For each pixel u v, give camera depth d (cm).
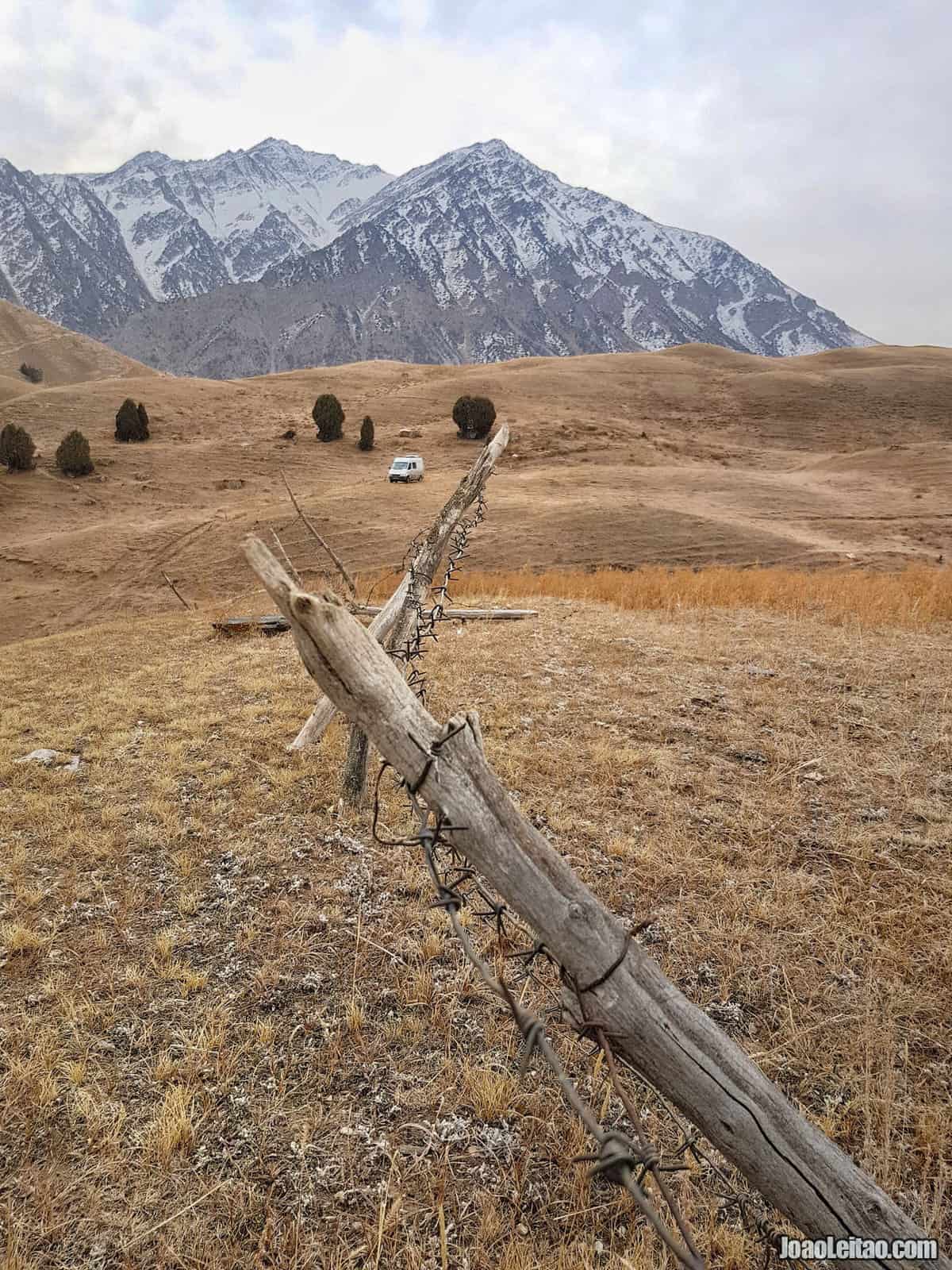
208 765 680
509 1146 299
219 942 435
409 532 3700
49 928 453
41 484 5047
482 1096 317
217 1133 308
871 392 9125
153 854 537
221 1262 257
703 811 558
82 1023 371
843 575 2095
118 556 3647
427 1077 335
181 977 404
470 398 6581
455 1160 294
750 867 482
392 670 135
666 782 605
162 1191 284
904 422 8238
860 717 734
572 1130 302
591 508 4031
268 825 569
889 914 428
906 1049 336
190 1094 323
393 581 1795
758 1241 254
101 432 6638
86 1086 333
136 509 4694
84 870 519
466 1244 263
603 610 1357
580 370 10400
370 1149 300
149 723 827
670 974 391
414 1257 254
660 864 488
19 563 3628
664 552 3438
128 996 390
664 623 1206
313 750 707
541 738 700
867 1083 314
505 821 136
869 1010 359
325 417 6450
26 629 2830
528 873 135
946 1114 304
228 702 877
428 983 386
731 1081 136
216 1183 287
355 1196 280
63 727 820
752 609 1355
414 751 134
